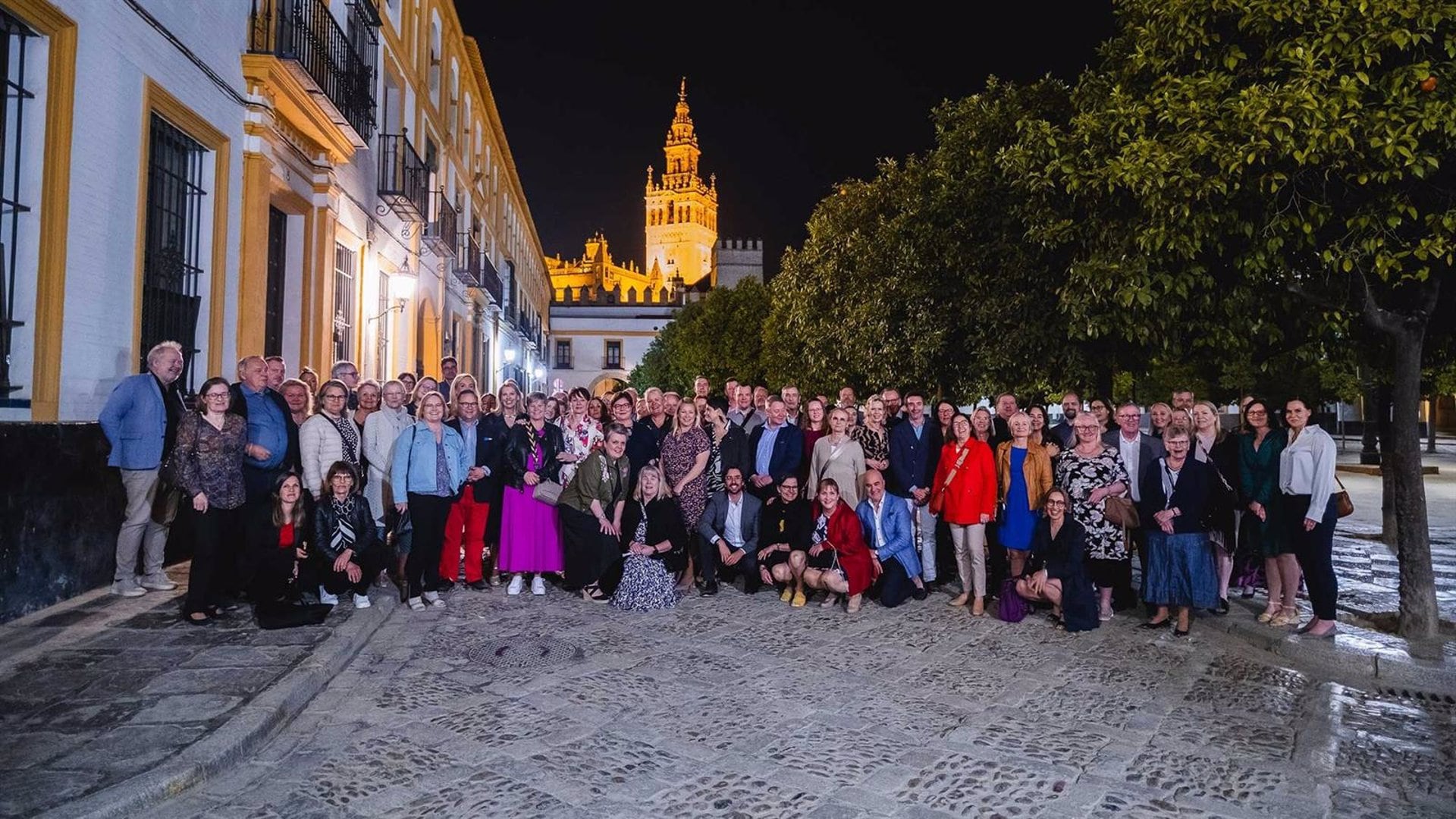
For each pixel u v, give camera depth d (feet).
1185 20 22.20
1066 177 26.84
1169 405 28.99
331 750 14.62
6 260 20.92
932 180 44.65
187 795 12.80
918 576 26.71
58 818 11.39
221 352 30.09
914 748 15.03
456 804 12.71
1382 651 20.10
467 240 76.95
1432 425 107.14
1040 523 24.02
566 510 26.25
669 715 16.43
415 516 24.29
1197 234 22.36
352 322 45.78
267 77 31.58
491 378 97.35
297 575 22.12
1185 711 17.24
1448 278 23.66
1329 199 22.25
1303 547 21.86
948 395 49.85
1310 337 29.19
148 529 23.65
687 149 460.14
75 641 19.04
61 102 21.54
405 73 55.11
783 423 29.55
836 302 60.54
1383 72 20.35
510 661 19.66
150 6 25.27
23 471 20.27
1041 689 18.45
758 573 27.22
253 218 31.65
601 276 367.66
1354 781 14.15
